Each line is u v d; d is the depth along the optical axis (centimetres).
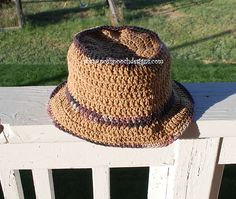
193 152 61
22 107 59
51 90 63
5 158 61
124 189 148
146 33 58
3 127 57
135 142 55
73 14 337
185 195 66
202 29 304
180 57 260
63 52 273
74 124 55
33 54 270
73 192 147
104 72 51
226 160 63
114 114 54
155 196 71
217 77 238
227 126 58
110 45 57
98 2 355
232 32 297
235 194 145
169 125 56
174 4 350
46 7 348
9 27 308
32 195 144
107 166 63
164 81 56
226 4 350
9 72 243
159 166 65
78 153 61
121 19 323
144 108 54
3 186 66
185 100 60
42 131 57
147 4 350
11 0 329
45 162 62
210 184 65
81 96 55
